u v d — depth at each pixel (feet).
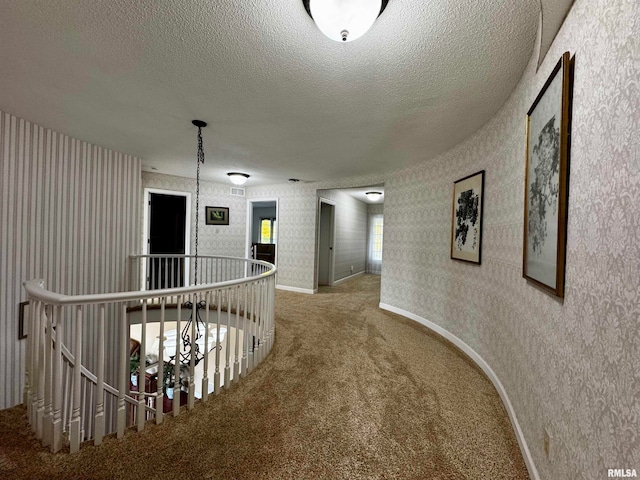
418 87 6.84
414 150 11.85
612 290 2.67
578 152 3.49
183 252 19.67
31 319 5.60
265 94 7.28
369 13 4.21
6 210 8.80
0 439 5.31
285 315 14.19
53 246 10.24
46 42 5.38
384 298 15.93
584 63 3.41
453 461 5.08
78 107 8.23
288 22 4.79
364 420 6.15
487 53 5.55
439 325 11.93
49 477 4.56
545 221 4.46
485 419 6.25
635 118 2.38
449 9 4.46
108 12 4.62
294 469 4.84
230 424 5.96
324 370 8.46
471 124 9.05
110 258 12.59
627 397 2.39
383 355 9.61
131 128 9.84
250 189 21.90
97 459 4.93
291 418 6.19
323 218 23.40
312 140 10.79
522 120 6.26
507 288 6.90
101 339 5.24
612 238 2.69
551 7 3.93
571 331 3.54
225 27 4.92
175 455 5.08
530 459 4.82
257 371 8.37
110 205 12.58
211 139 10.91
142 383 5.72
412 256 14.08
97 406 5.23
